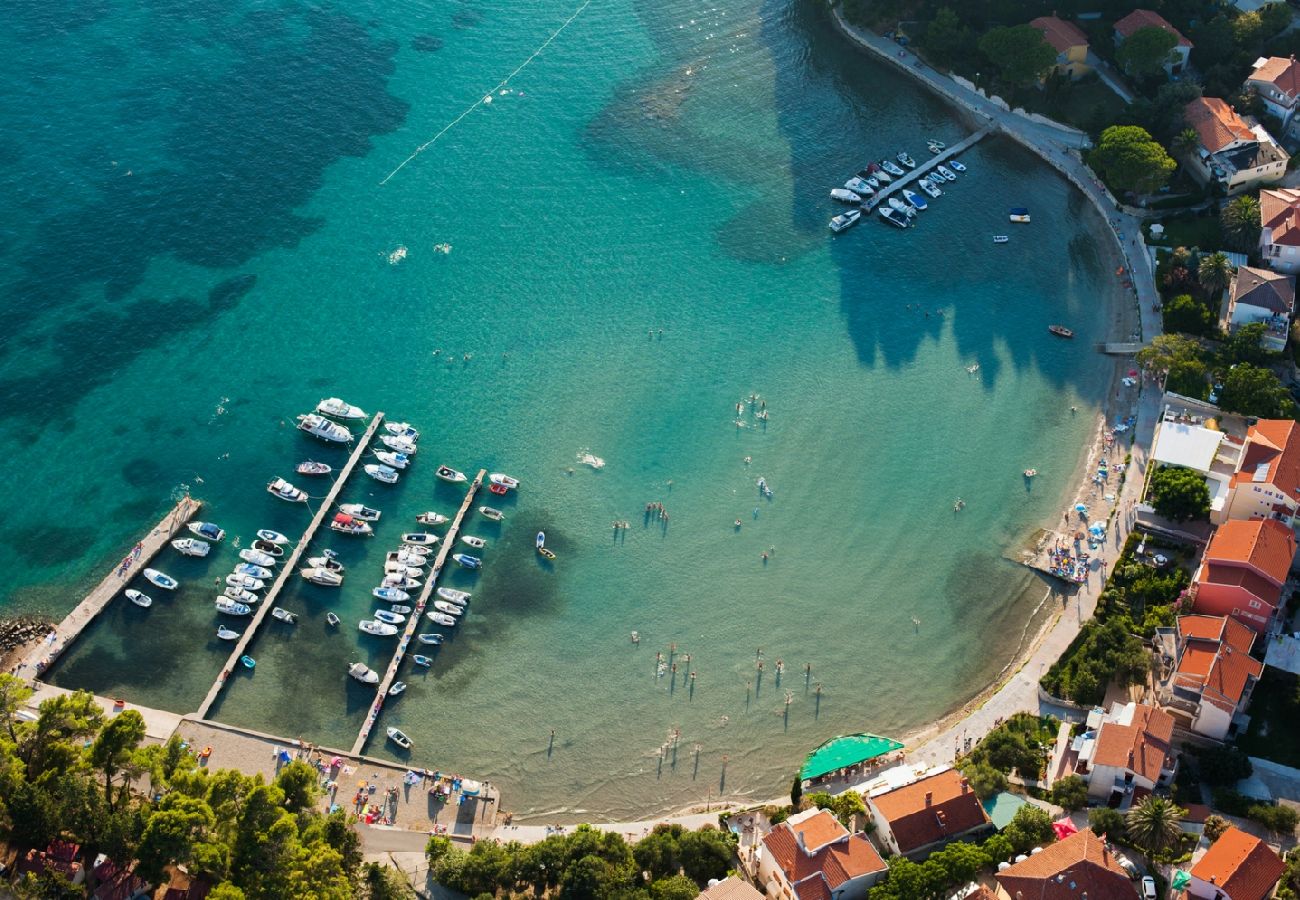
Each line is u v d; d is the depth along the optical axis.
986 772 162.12
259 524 199.75
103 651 183.00
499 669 182.50
